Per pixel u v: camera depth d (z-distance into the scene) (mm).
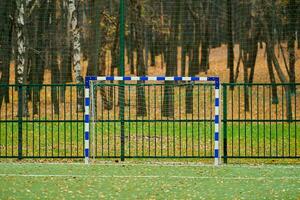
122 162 19578
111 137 25828
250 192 13773
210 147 22922
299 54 49781
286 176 16391
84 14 47688
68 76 40656
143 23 44719
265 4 39906
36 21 41469
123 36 20188
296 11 37969
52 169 17734
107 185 14719
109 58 56781
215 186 14617
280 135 26844
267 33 39312
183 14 41125
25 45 38094
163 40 47250
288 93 21422
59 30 43656
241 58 45812
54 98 29016
